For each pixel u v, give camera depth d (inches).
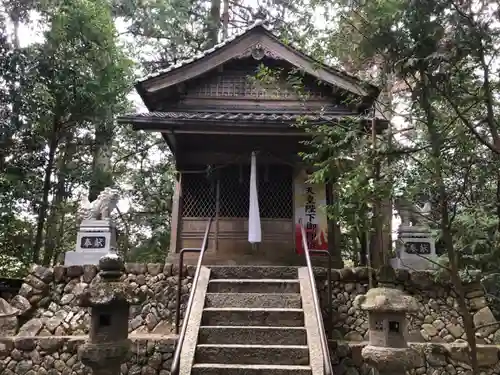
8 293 296.2
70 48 405.7
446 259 224.4
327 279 277.1
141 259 501.0
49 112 378.9
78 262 296.0
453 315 270.2
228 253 341.1
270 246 342.3
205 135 341.4
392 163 168.6
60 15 385.7
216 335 217.9
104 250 298.7
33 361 247.9
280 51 353.1
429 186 159.8
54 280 285.9
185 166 355.9
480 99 141.0
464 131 147.6
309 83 369.1
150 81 349.4
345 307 276.8
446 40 134.3
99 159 478.6
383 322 162.2
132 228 565.0
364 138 189.6
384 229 231.5
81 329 272.1
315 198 346.3
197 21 606.2
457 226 156.1
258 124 308.3
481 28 134.0
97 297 154.5
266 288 262.4
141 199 572.7
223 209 349.7
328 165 194.7
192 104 370.6
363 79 226.8
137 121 306.0
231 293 252.8
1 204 349.4
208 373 192.7
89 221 304.7
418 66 137.8
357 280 284.4
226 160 353.4
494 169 152.7
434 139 143.3
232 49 358.9
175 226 344.2
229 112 359.6
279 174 356.8
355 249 476.7
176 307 274.1
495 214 156.7
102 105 432.8
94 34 411.2
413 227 291.6
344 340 264.4
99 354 151.7
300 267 284.2
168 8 525.0
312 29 253.8
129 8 520.7
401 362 154.3
